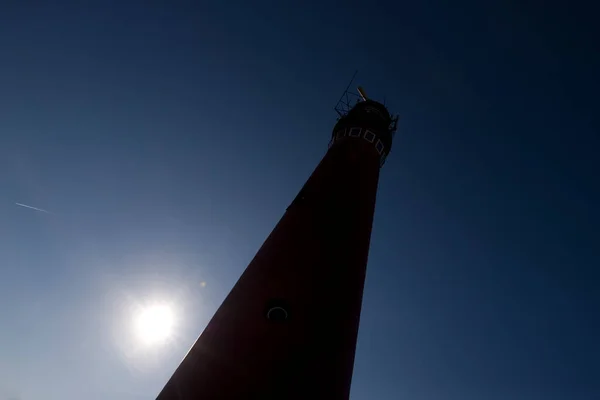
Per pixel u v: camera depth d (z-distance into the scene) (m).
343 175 15.66
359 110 20.64
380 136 19.02
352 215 14.07
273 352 10.05
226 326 10.56
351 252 13.01
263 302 11.03
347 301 11.88
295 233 13.02
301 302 11.20
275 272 11.80
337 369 10.50
